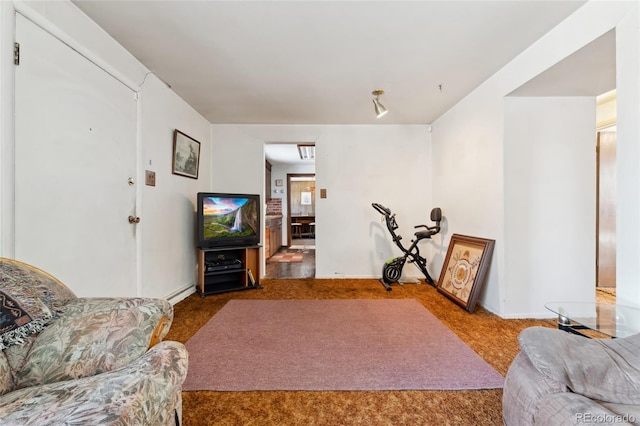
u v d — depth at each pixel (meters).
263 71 2.51
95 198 1.85
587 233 2.52
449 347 1.99
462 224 3.19
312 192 10.18
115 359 0.93
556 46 1.90
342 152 4.11
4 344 0.85
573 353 1.01
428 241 4.10
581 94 2.43
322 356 1.87
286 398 1.47
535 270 2.52
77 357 0.91
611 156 3.49
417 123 4.06
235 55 2.25
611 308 1.43
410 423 1.30
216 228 3.34
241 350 1.95
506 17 1.80
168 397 0.89
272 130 4.09
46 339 0.94
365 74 2.57
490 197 2.68
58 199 1.58
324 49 2.17
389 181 4.12
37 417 0.68
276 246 6.64
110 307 1.06
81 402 0.74
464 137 3.12
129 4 1.68
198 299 3.10
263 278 4.09
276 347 1.99
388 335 2.19
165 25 1.88
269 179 7.57
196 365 1.76
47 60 1.51
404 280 3.90
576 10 1.74
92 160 1.83
